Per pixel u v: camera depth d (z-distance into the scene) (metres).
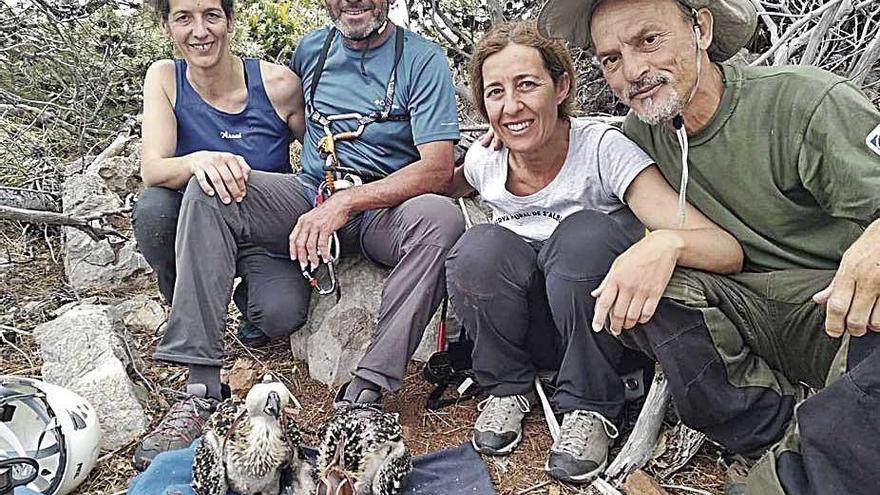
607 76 1.41
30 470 1.42
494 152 1.68
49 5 2.87
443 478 1.49
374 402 1.62
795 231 1.40
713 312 1.33
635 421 1.64
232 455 1.35
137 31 3.00
